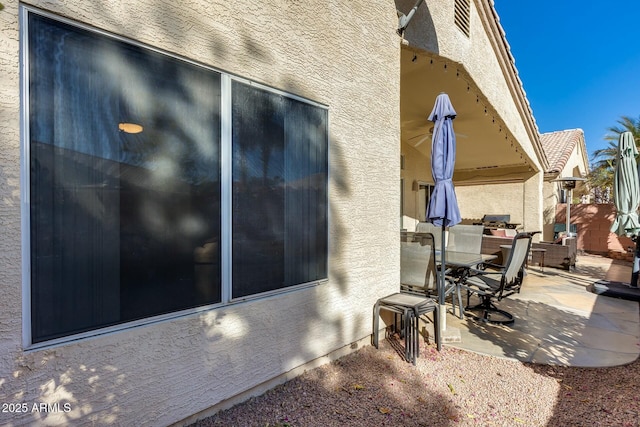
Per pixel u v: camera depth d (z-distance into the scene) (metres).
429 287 4.73
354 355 3.71
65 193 1.84
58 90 1.81
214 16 2.45
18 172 1.69
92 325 1.93
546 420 2.67
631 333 4.61
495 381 3.28
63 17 1.81
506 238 9.22
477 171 12.66
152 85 2.17
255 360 2.76
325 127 3.40
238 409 2.62
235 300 2.62
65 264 1.84
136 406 2.08
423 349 3.99
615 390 3.11
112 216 2.01
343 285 3.60
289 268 3.05
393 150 4.32
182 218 2.32
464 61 5.95
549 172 12.58
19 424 1.69
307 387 3.00
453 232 7.38
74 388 1.85
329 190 3.45
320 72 3.31
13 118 1.67
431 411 2.77
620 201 6.84
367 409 2.75
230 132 2.58
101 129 1.97
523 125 9.62
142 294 2.13
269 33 2.83
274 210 2.92
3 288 1.65
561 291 7.00
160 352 2.19
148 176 2.16
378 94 4.07
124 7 2.03
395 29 4.37
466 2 6.15
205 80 2.44
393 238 4.31
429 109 7.80
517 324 4.98
